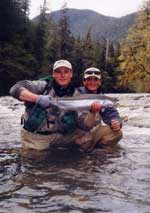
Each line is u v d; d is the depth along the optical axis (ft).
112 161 15.06
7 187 11.19
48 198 10.12
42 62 168.66
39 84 17.10
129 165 14.25
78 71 192.75
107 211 9.13
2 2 147.64
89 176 12.51
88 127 18.07
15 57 148.97
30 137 17.88
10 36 152.97
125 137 21.62
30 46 163.73
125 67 140.67
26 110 17.63
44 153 16.96
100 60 212.84
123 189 11.00
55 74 16.88
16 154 16.69
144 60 136.98
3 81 145.18
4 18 150.71
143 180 12.00
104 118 18.42
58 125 17.62
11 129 25.86
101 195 10.38
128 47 138.82
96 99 16.62
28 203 9.73
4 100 70.23
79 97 16.49
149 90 142.61
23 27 158.61
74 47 202.49
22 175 12.66
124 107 42.42
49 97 16.29
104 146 18.63
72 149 18.01
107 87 196.75
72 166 14.14
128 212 9.06
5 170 13.44
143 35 135.74
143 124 26.66
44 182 11.73
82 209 9.29
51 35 204.23
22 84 16.80
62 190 10.85
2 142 20.17
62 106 16.33
